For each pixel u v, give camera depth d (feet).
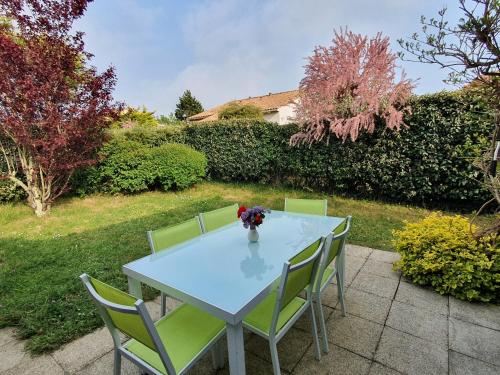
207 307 3.97
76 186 21.45
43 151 16.69
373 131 17.19
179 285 4.51
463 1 4.79
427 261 8.05
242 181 25.93
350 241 12.01
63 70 16.34
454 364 5.33
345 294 8.02
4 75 14.25
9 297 8.18
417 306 7.30
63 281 9.01
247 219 6.26
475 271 7.39
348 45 18.51
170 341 4.59
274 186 23.49
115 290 3.71
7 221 16.30
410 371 5.20
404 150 16.01
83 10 16.20
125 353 4.40
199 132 27.53
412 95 15.48
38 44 15.25
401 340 6.05
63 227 15.34
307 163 20.45
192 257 5.63
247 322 4.96
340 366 5.39
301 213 8.67
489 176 6.60
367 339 6.13
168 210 18.40
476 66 5.20
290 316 5.18
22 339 6.50
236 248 6.04
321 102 18.90
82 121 16.94
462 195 14.51
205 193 23.48
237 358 3.92
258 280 4.61
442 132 14.58
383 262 10.01
